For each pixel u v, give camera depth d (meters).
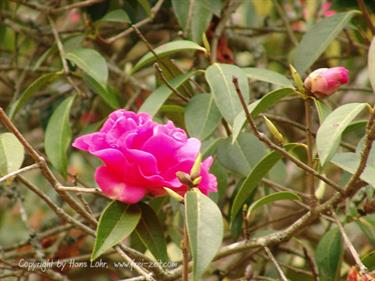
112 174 0.76
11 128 0.75
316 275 0.89
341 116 0.73
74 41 0.97
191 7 0.94
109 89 0.93
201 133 0.87
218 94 0.83
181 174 0.72
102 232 0.76
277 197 0.81
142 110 0.87
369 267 0.82
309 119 0.77
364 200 0.89
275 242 0.81
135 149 0.75
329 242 0.87
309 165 0.77
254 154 0.88
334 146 0.72
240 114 0.77
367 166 0.76
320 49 0.92
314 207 0.78
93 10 1.02
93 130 0.95
